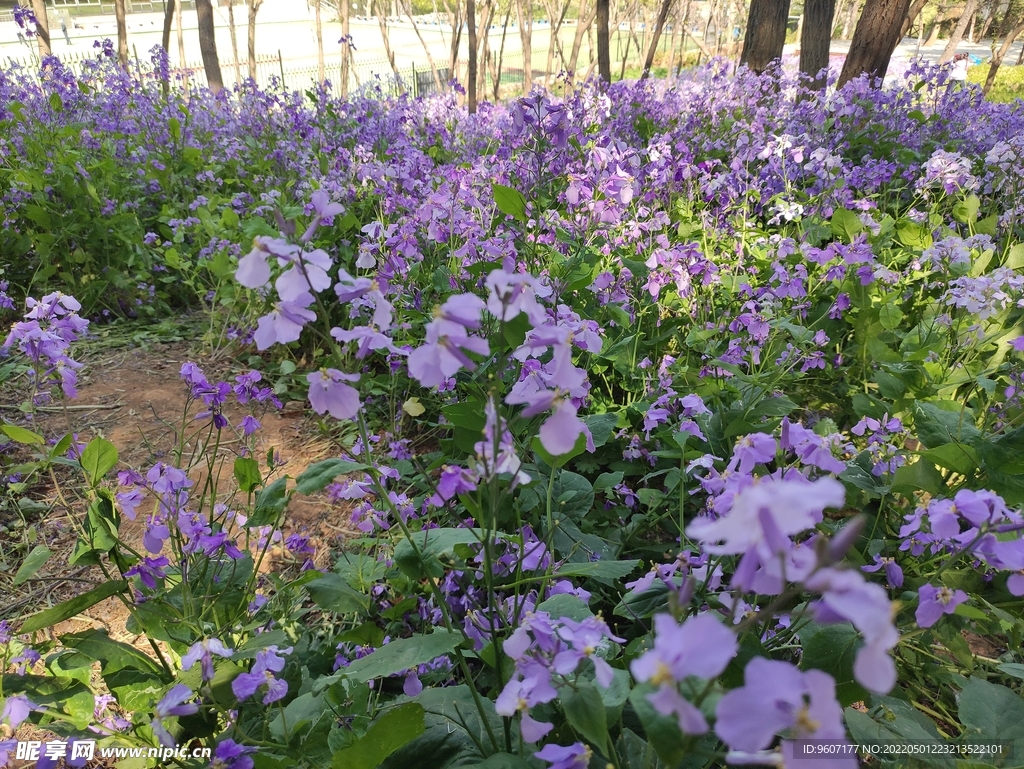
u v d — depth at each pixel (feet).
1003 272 9.02
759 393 8.09
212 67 39.60
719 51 96.68
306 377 4.29
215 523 6.48
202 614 5.75
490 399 3.88
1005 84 65.62
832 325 10.80
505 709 3.64
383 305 4.24
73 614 5.49
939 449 6.46
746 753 2.44
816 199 14.46
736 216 13.16
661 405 8.61
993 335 9.75
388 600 7.00
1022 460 6.19
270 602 6.62
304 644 6.31
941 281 11.37
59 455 5.82
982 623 6.36
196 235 15.98
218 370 13.46
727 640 2.27
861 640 4.44
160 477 5.93
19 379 12.49
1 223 15.07
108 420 11.69
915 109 24.64
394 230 9.48
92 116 23.26
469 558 5.88
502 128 20.38
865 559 7.00
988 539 4.02
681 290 10.18
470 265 9.01
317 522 9.46
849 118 21.80
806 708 2.25
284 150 18.98
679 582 5.08
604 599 7.18
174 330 14.93
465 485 4.44
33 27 30.63
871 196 15.53
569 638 3.79
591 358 9.82
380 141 20.57
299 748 4.94
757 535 2.38
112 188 16.62
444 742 4.91
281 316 4.07
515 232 9.69
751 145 16.10
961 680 6.05
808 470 5.24
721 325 10.10
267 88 28.96
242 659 5.24
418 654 4.48
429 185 12.59
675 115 23.57
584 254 8.96
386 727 4.17
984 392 9.37
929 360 9.57
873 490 6.81
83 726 5.15
